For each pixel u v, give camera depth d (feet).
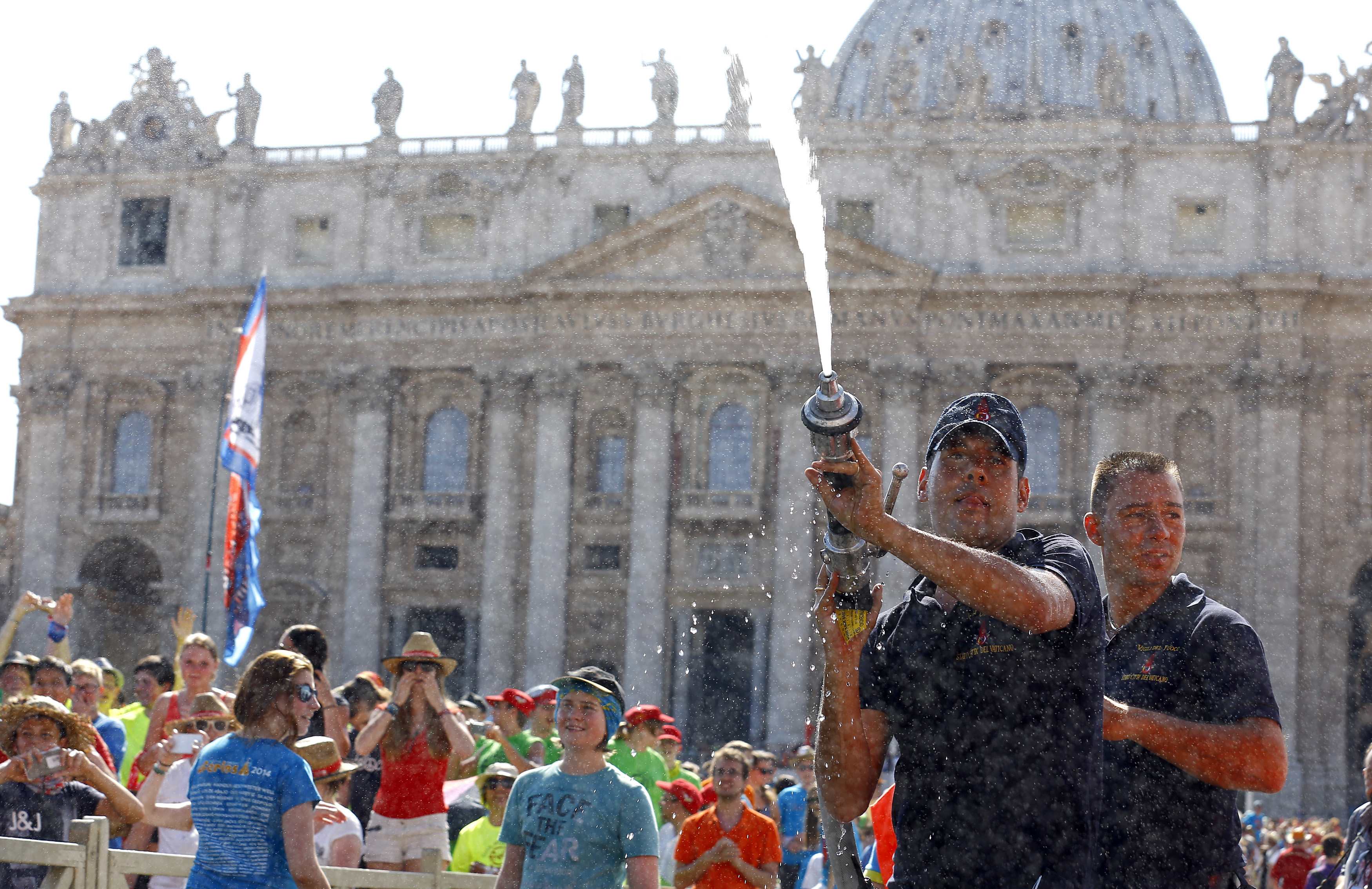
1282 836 90.53
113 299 235.61
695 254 221.66
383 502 228.63
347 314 230.89
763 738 213.87
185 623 54.75
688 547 221.25
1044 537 13.16
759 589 217.97
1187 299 213.25
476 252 231.30
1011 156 219.00
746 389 222.07
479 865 42.88
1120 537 17.20
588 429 226.58
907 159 220.43
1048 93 326.03
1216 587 210.59
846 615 13.30
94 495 236.22
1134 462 17.44
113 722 44.91
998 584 11.16
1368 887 22.67
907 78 227.20
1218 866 16.11
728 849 37.19
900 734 13.21
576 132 228.84
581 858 25.76
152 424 236.84
